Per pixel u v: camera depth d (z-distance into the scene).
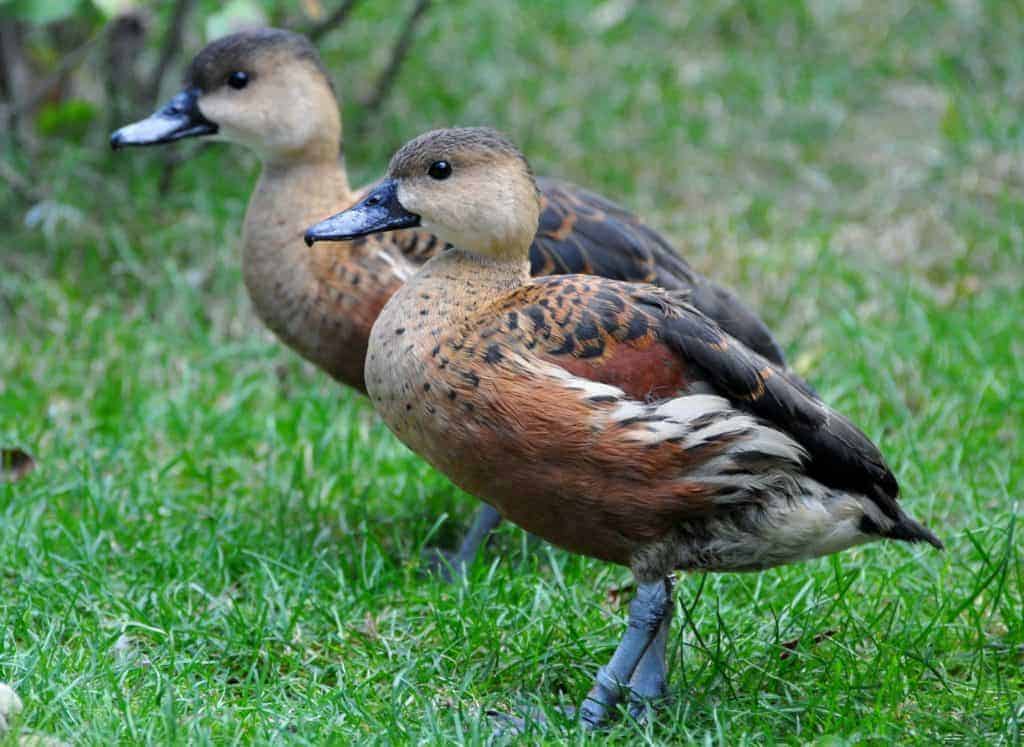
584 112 16.38
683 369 7.48
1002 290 13.44
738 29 18.23
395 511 10.42
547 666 8.17
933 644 8.32
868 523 7.64
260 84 10.17
